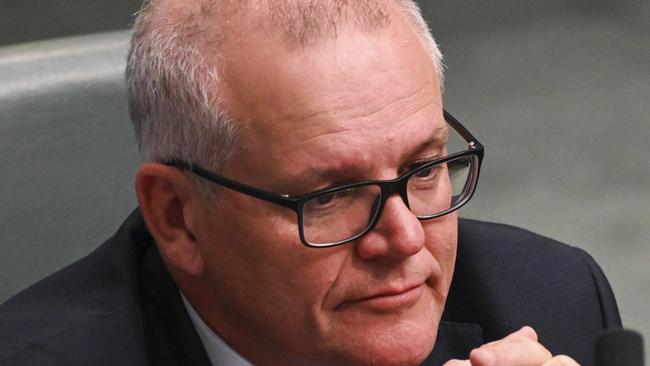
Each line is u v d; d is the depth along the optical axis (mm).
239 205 2764
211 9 2777
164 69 2836
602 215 9164
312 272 2736
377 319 2779
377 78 2660
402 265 2744
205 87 2746
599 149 10102
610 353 1636
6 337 3172
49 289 3391
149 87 2887
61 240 3895
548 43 12125
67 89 3877
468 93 11148
